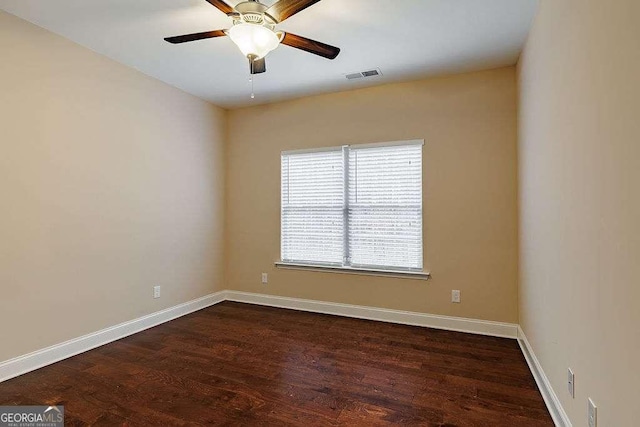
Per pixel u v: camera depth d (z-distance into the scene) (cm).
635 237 108
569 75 168
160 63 316
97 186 296
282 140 419
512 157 318
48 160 261
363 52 292
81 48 283
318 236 401
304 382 235
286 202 418
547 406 204
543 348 221
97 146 296
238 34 205
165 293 364
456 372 249
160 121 357
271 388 227
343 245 387
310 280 404
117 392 222
